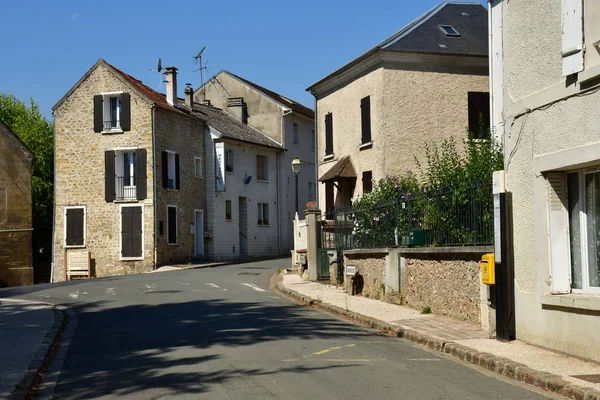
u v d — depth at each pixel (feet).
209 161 130.21
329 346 32.81
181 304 53.83
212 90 156.25
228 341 34.42
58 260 116.78
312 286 65.26
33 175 155.63
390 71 82.43
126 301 57.77
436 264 42.57
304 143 159.94
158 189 114.11
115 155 114.83
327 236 72.08
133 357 30.73
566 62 28.55
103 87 116.16
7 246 111.75
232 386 23.99
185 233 122.21
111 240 114.62
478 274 37.32
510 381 25.21
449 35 87.30
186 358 29.89
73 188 116.88
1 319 45.88
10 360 29.81
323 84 96.32
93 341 36.14
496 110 64.59
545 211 30.30
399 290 48.32
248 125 152.35
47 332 38.83
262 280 79.41
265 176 145.89
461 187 39.68
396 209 49.19
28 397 23.72
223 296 60.23
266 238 144.25
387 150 82.07
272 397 22.24
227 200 133.08
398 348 32.53
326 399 21.97
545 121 30.45
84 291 69.15
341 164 89.10
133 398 22.75
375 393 22.85
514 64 33.17
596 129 27.04
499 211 33.32
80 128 117.08
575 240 30.14
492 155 47.11
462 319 39.32
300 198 157.17
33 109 168.04
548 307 29.99
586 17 27.58
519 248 32.40
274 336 36.09
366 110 85.40
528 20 31.96
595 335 26.84
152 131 113.29
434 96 83.25
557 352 29.17
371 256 53.98
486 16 94.89
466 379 25.45
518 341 32.22
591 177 28.94
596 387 22.41
